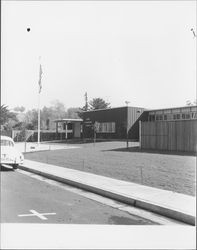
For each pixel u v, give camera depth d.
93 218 7.62
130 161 18.00
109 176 13.86
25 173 16.31
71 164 18.55
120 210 8.52
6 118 62.78
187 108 33.44
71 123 53.50
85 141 40.34
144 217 7.84
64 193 10.85
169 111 35.44
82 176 13.86
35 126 63.75
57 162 20.02
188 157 18.38
